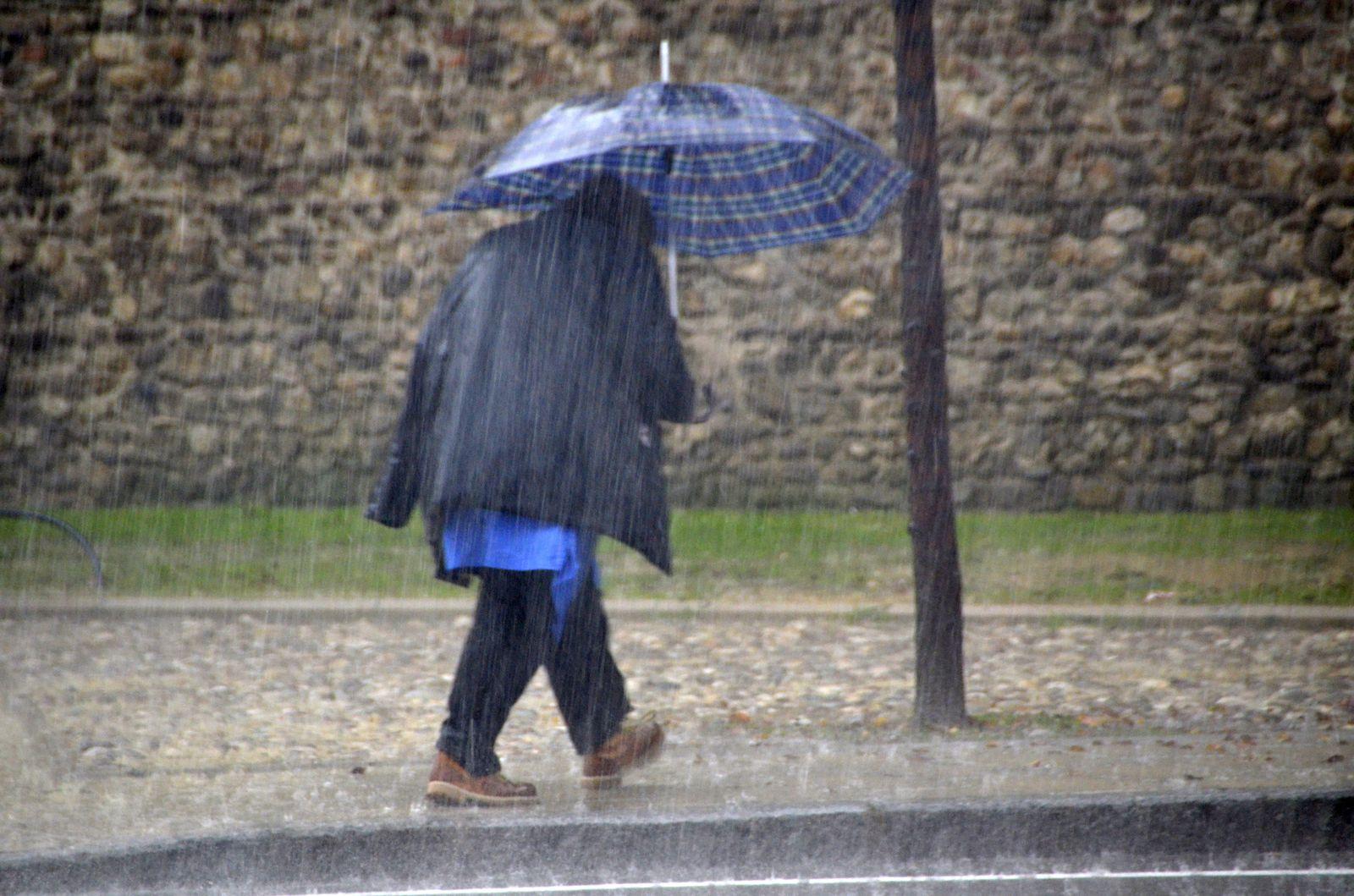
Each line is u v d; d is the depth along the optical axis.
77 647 28.78
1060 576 35.53
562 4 44.38
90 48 44.78
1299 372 43.88
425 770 19.53
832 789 17.94
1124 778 18.25
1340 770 18.66
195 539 39.78
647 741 18.16
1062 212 44.00
